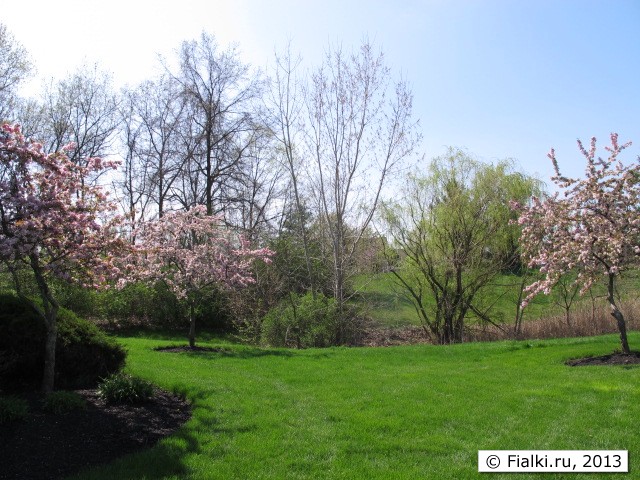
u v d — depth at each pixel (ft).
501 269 57.11
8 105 69.87
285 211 78.38
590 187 30.99
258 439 17.97
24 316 22.45
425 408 21.80
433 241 58.44
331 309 53.78
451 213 57.21
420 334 65.00
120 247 22.75
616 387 24.31
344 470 15.48
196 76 82.69
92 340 24.41
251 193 86.58
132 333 66.33
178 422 20.12
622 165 30.78
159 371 28.50
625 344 32.58
